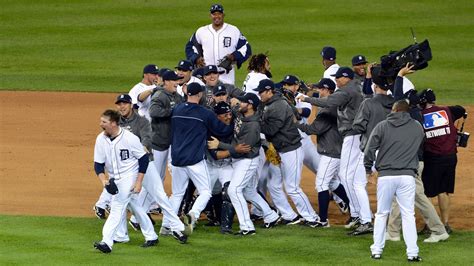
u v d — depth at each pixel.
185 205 54.50
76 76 100.50
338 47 108.69
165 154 53.38
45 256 46.34
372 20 118.00
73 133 78.56
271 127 53.00
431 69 102.00
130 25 117.12
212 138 51.47
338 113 52.50
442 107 51.94
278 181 53.94
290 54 106.44
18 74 101.44
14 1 125.88
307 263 45.72
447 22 116.69
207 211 54.12
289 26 116.12
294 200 53.81
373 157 46.44
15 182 63.03
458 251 48.06
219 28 64.12
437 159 51.28
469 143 74.50
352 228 52.97
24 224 52.88
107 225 47.34
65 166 67.62
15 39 113.56
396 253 47.75
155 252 47.66
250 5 123.69
